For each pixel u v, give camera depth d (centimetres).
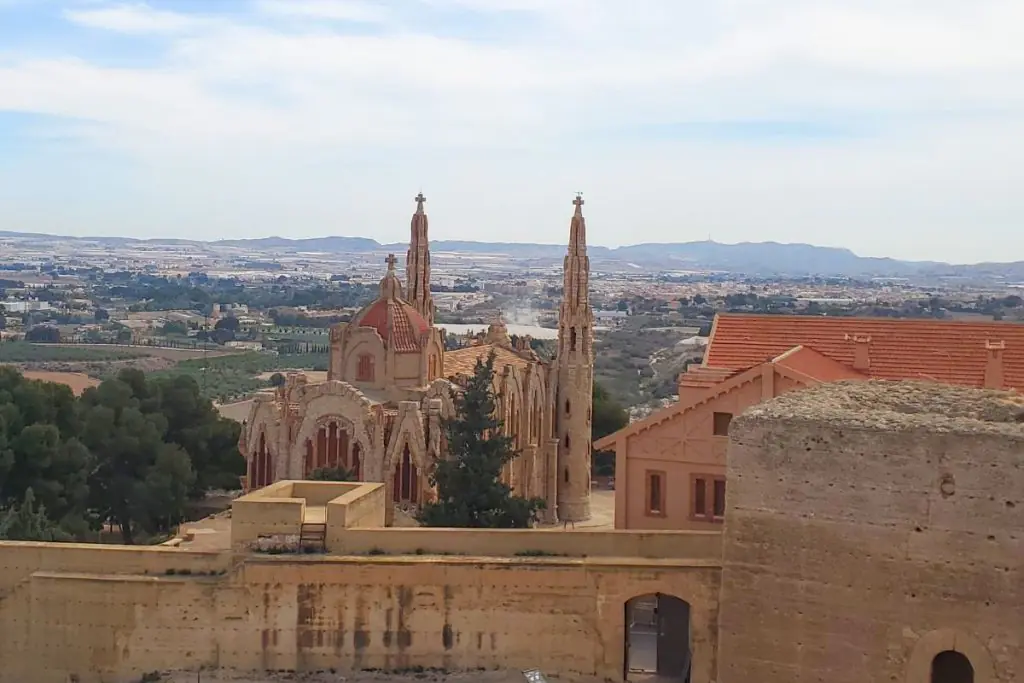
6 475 8681
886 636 4347
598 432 13562
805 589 4494
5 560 5422
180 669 5266
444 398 8762
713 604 5022
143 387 11144
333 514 5334
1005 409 4622
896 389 5053
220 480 10988
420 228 11050
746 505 4609
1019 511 4119
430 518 7181
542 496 10375
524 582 5147
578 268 10806
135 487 9594
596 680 5116
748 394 6069
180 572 5356
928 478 4266
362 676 5166
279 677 5184
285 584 5225
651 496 6338
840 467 4422
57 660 5328
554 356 12231
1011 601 4134
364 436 8519
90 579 5303
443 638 5184
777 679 4550
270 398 8994
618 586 5106
